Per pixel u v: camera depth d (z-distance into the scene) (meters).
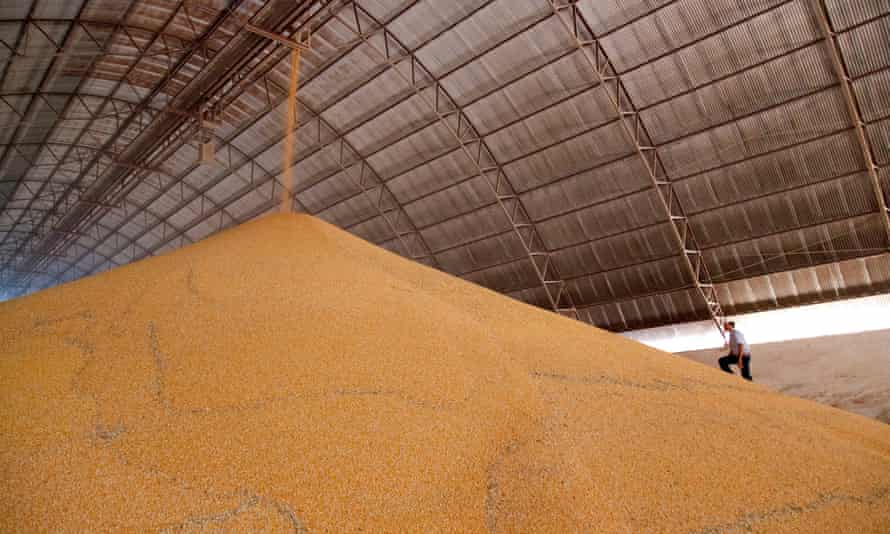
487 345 5.01
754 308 19.28
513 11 16.47
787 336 18.78
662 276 20.28
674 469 3.62
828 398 14.48
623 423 4.12
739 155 17.11
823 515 3.36
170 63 20.23
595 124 18.27
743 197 17.70
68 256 42.38
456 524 2.95
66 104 21.95
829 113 15.45
